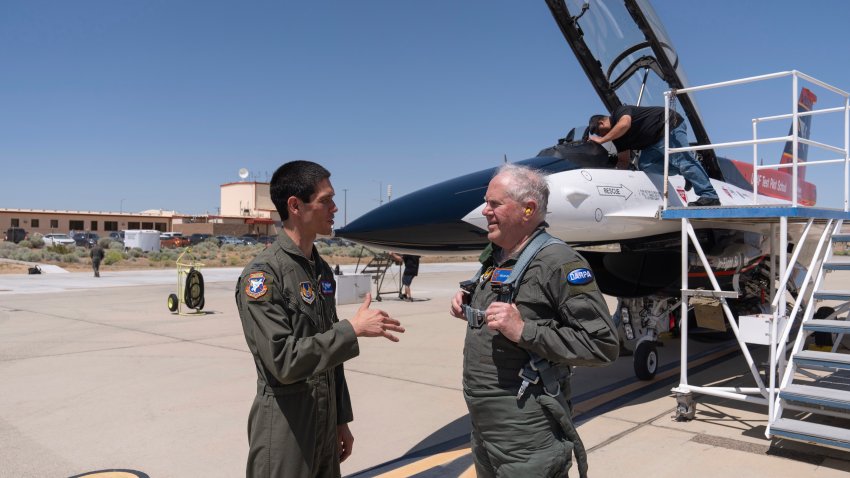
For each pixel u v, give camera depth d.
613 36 5.90
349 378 6.58
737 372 6.96
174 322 10.76
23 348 8.23
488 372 2.20
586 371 7.02
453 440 4.52
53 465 3.97
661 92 6.73
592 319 2.08
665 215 5.00
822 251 4.98
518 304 2.17
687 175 5.82
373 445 4.42
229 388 6.03
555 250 2.16
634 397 5.82
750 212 4.49
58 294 15.84
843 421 4.86
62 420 4.96
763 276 8.03
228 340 8.88
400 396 5.80
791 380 4.31
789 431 3.96
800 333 4.45
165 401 5.54
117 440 4.46
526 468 2.12
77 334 9.43
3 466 3.95
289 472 2.14
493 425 2.19
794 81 4.37
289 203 2.27
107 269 27.56
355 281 14.09
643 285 6.42
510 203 2.21
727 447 4.27
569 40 5.82
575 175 5.35
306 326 2.20
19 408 5.31
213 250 44.81
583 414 5.21
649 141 5.75
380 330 2.14
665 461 4.00
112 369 6.89
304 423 2.18
